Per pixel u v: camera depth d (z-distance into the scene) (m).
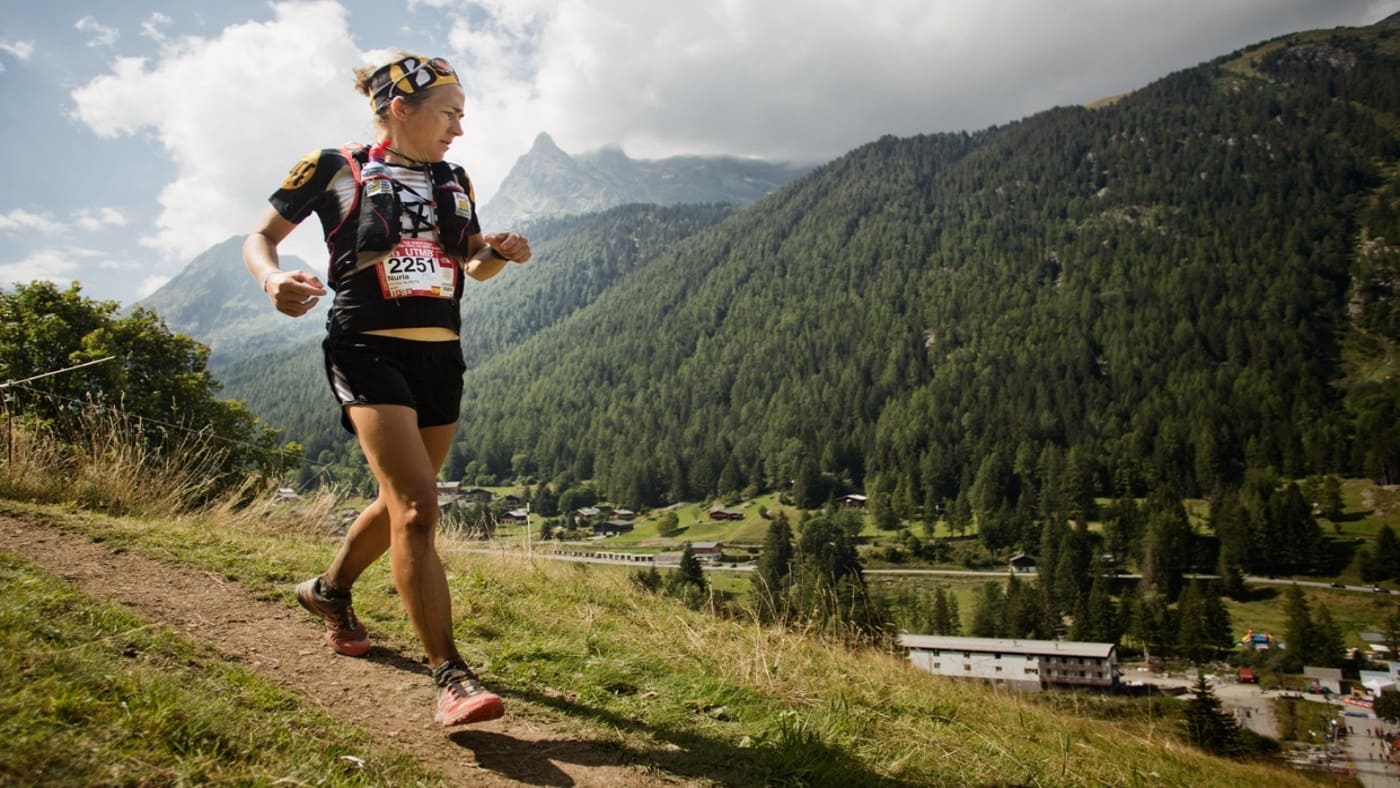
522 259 2.71
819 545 54.69
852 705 3.63
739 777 2.48
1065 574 71.12
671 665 3.60
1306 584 76.56
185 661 2.47
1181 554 78.31
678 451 132.75
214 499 6.24
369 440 2.34
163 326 20.62
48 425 6.16
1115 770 4.05
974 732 3.89
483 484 143.12
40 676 1.85
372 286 2.44
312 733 2.12
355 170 2.46
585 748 2.51
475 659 3.25
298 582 3.82
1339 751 30.36
